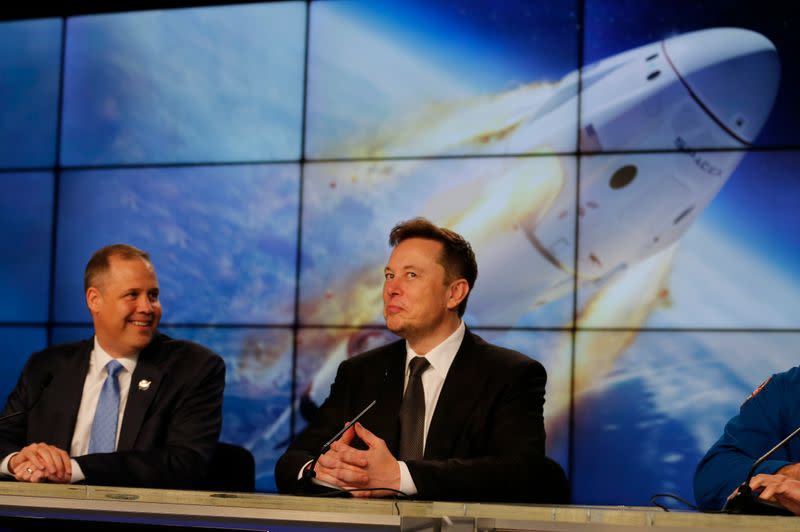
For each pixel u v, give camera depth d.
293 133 4.54
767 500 1.53
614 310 4.17
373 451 1.82
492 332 4.27
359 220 4.45
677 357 4.09
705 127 4.14
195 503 1.47
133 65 4.71
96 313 2.64
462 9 4.44
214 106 4.62
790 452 2.03
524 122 4.34
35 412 2.63
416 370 2.20
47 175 4.73
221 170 4.59
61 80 4.76
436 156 4.40
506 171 4.33
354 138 4.48
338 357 4.40
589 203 4.24
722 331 4.05
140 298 2.63
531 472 1.98
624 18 4.28
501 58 4.38
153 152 4.65
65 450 2.56
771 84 4.09
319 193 4.49
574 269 4.23
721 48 4.16
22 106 4.79
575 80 4.30
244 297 4.51
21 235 4.73
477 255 4.30
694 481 2.09
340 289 4.43
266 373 4.46
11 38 4.82
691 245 4.12
